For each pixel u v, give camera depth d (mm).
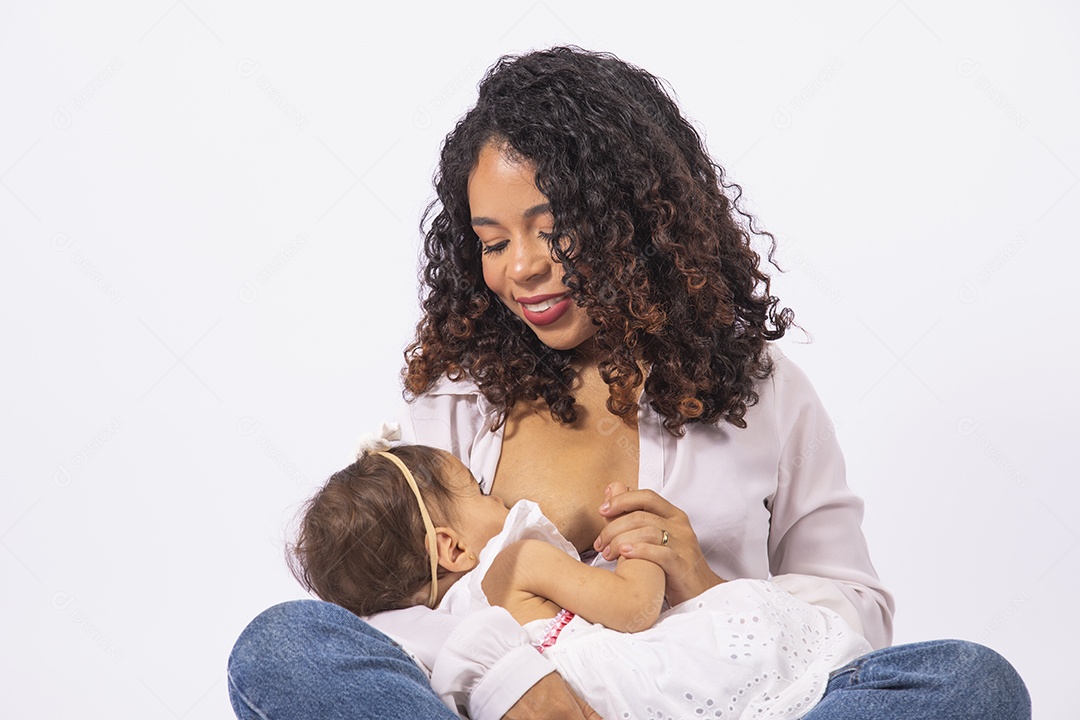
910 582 3002
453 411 2002
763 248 3078
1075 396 3047
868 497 3033
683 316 1862
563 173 1748
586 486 1863
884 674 1494
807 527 1965
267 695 1438
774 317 2021
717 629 1588
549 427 1925
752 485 1888
